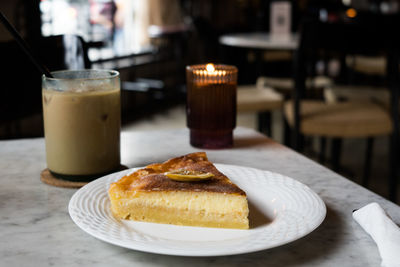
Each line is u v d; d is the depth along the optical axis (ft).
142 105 12.87
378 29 5.02
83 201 1.84
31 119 8.63
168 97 12.48
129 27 13.35
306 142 8.51
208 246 1.58
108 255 1.62
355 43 5.14
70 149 2.10
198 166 2.00
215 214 1.77
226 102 2.57
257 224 1.77
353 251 1.65
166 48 13.11
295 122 5.55
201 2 15.74
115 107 2.18
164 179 1.86
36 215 1.86
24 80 3.66
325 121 5.46
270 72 11.51
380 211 1.73
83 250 1.64
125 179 1.89
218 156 2.50
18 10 8.02
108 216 1.79
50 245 1.67
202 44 8.48
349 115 5.63
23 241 1.69
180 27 13.11
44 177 2.18
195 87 2.58
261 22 11.07
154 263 1.59
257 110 6.60
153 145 2.68
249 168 2.18
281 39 7.07
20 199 1.99
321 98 8.51
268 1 10.93
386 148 8.84
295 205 1.85
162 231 1.74
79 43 3.44
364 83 11.52
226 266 1.57
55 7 10.59
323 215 1.75
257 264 1.58
